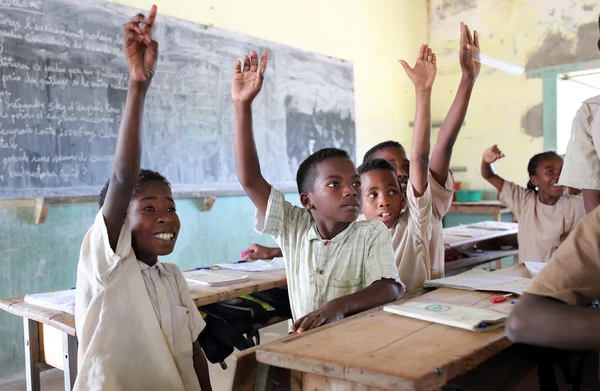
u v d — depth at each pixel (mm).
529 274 1456
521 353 1215
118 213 1107
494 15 5324
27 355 1532
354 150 4938
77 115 2941
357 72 4980
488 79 5379
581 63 4824
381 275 1208
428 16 5777
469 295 1158
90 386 1067
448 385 848
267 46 4066
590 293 710
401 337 832
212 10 3703
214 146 3693
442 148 1613
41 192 2783
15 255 2697
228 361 855
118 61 3131
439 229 1749
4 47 2654
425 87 1468
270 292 1927
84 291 1132
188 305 1280
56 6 2852
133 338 1114
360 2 5012
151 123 3318
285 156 4223
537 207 2705
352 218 1250
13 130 2682
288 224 1354
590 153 1516
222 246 3752
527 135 5168
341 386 760
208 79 3648
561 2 4930
